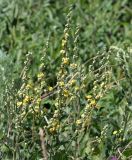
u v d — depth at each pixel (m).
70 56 5.61
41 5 7.68
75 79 4.94
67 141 4.72
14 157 4.62
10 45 6.86
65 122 4.88
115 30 7.31
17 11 7.39
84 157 4.85
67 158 4.74
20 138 4.77
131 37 7.16
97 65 6.41
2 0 7.57
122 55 5.77
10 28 7.17
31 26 7.32
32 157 4.67
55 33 7.09
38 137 4.71
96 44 6.96
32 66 6.14
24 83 4.69
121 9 8.02
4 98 4.74
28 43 6.84
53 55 6.42
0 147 4.70
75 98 4.85
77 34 5.05
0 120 4.82
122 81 5.85
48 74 6.07
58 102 4.67
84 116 4.69
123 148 4.89
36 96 4.66
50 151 4.64
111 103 5.61
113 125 5.23
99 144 4.93
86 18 7.50
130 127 4.98
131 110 5.40
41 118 4.70
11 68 5.18
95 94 4.80
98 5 7.82
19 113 4.64
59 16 7.54
